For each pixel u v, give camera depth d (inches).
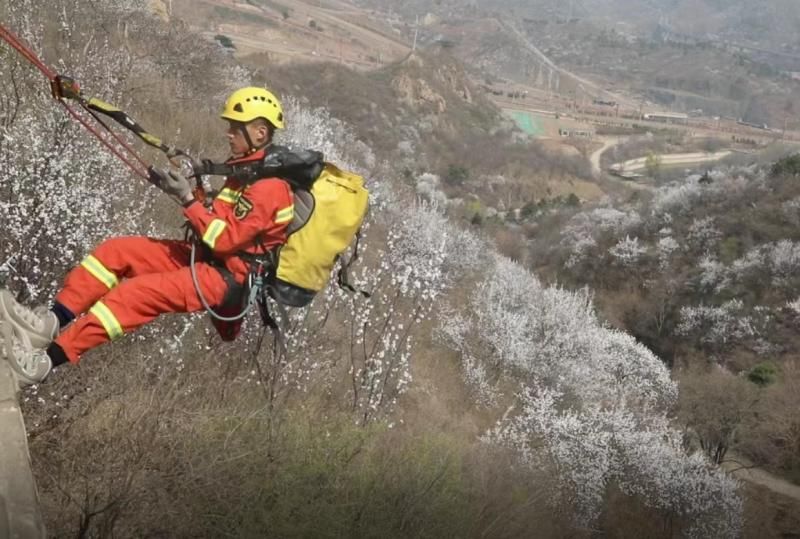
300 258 165.5
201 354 379.6
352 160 1133.1
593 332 1104.2
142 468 300.7
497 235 2561.5
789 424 1353.3
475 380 808.3
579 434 783.1
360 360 516.7
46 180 333.4
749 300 2009.1
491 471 526.9
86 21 767.7
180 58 1003.9
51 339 139.8
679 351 1963.6
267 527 318.7
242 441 340.2
